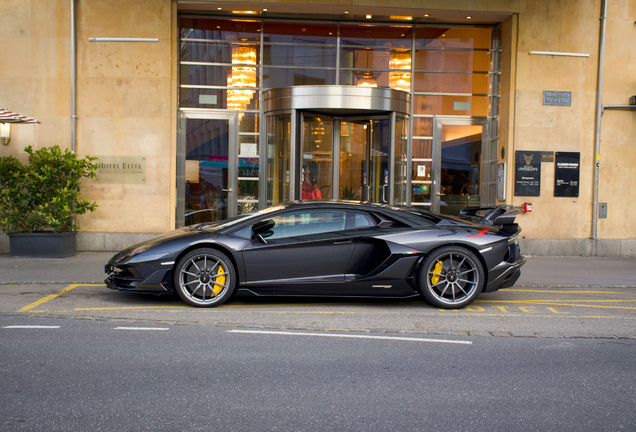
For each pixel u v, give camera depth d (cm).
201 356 423
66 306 595
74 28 1055
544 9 1110
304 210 618
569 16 1116
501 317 572
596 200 1124
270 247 595
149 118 1073
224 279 595
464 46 1208
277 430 295
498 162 1166
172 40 1084
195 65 1166
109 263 623
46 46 1056
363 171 1164
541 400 345
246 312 577
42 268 859
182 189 1169
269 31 1176
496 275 608
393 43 1196
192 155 1170
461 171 1223
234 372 388
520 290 753
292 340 471
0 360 407
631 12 1123
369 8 1102
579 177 1124
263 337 480
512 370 402
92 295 660
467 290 615
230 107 1175
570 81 1120
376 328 516
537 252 1118
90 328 501
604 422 312
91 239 1070
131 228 1077
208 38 1166
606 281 828
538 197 1120
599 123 1120
